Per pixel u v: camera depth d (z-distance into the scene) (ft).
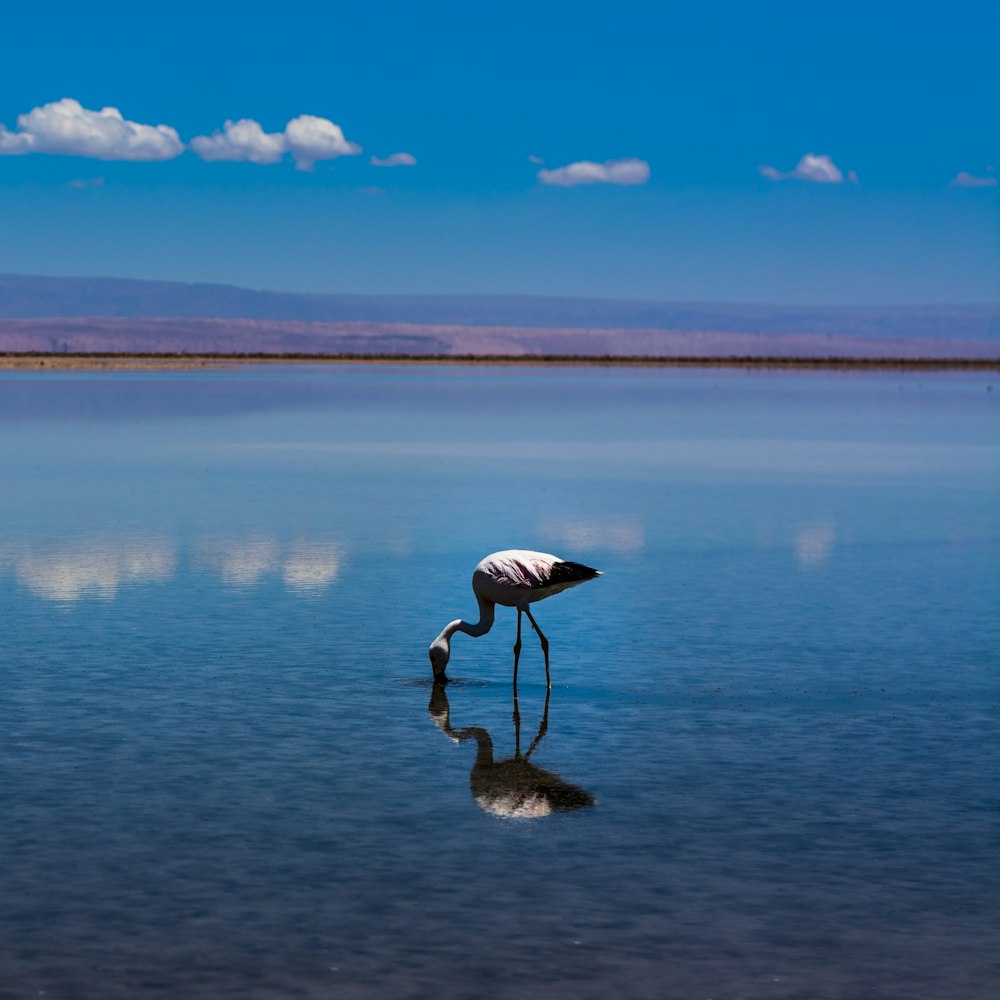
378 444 165.37
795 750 42.01
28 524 90.07
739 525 95.25
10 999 25.39
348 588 67.92
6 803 35.78
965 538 89.66
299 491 112.37
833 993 26.30
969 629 60.39
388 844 33.42
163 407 242.99
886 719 45.73
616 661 53.88
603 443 172.55
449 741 42.42
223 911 29.30
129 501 103.91
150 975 26.43
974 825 35.42
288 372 514.68
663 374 572.51
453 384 398.01
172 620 59.67
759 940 28.45
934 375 623.77
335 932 28.43
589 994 26.04
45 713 44.62
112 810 35.40
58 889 30.30
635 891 30.83
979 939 28.68
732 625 60.95
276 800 36.47
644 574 74.43
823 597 67.82
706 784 38.55
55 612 61.11
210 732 42.78
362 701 47.06
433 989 26.11
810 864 32.63
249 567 73.72
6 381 367.25
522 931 28.68
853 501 111.14
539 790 37.81
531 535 88.28
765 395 344.49
